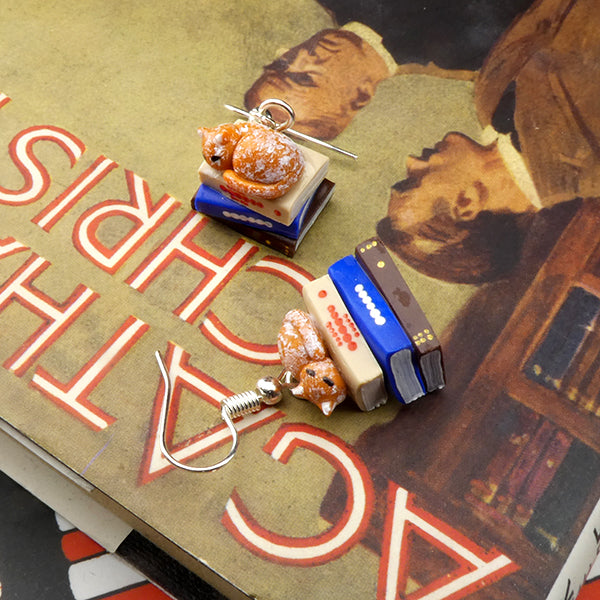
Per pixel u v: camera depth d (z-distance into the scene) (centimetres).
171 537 12
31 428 13
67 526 14
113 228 14
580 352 13
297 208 13
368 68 15
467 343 13
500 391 13
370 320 12
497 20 15
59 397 13
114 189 14
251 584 12
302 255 14
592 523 12
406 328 12
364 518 12
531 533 12
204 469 12
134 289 13
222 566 12
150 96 15
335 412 13
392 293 12
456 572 12
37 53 15
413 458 13
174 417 13
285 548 12
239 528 12
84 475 12
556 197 14
